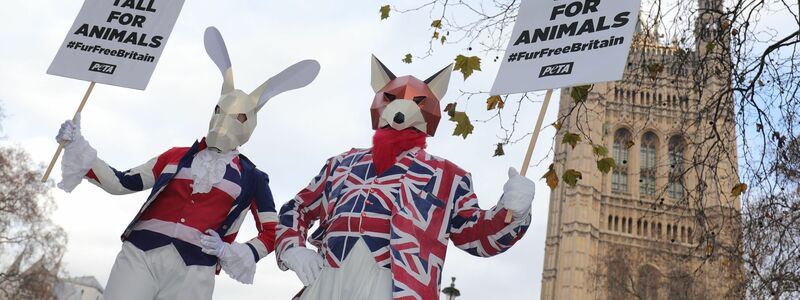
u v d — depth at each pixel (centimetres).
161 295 466
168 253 465
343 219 423
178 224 472
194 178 483
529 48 463
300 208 465
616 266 3734
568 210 6806
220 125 486
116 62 499
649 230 5578
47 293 2789
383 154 440
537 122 418
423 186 428
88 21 508
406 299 383
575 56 441
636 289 3444
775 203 809
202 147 502
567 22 457
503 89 457
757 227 846
